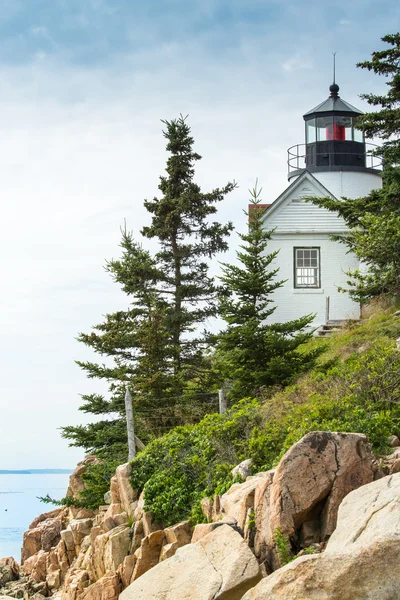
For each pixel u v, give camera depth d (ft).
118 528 62.44
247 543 39.93
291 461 39.70
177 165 107.24
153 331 93.25
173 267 106.93
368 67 94.94
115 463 84.89
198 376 98.32
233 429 63.82
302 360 79.56
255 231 88.02
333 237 103.14
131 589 36.50
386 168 106.01
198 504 56.34
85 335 97.19
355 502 34.71
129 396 80.94
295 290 109.40
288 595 28.22
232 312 84.17
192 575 35.81
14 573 85.40
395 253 86.69
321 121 124.26
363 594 27.73
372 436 49.52
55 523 91.45
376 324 86.84
